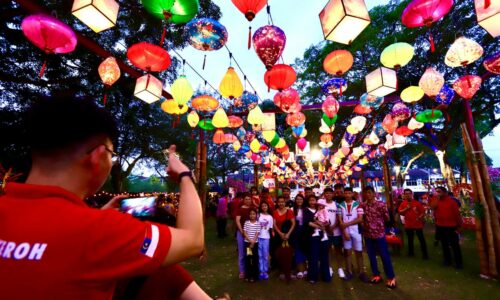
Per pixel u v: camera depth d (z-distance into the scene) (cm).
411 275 531
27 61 790
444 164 1399
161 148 1745
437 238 607
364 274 511
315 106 742
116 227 64
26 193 67
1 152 658
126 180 2311
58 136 70
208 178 2689
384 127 653
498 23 267
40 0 603
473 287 462
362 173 1809
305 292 460
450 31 1006
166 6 264
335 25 255
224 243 917
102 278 58
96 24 255
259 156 1116
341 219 541
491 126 1484
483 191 534
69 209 65
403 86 1145
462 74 1141
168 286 93
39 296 54
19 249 58
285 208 565
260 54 318
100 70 371
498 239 509
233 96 409
